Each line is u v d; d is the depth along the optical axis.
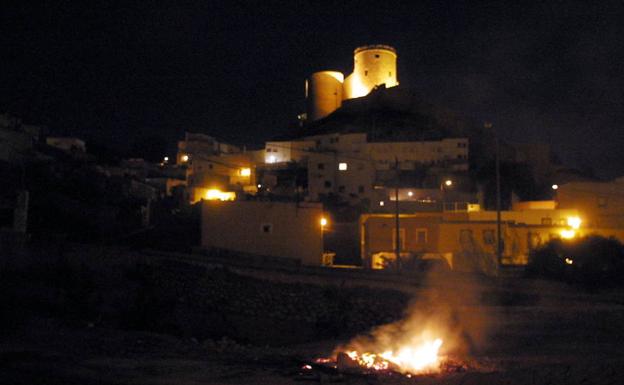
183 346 19.45
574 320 28.59
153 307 28.75
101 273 32.22
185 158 95.75
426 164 89.56
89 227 44.59
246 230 41.84
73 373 13.28
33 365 13.98
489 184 83.50
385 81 129.62
